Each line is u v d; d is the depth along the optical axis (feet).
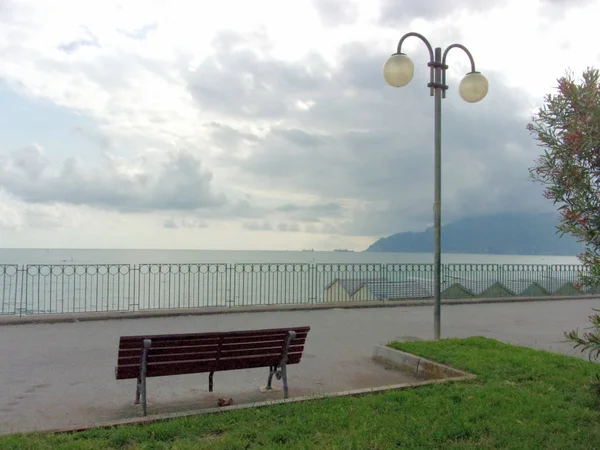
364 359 30.81
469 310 54.85
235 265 55.11
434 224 33.63
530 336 39.50
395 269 61.21
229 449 15.80
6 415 20.31
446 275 63.87
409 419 18.57
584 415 19.08
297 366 28.86
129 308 50.85
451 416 18.92
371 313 50.62
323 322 44.62
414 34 33.76
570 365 26.30
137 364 19.83
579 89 15.28
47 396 22.79
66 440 16.37
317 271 58.85
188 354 20.26
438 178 33.68
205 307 49.44
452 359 27.04
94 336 36.47
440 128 33.91
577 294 69.62
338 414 18.99
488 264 66.80
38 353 31.01
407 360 28.25
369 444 16.43
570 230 15.25
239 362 21.38
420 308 55.47
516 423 18.34
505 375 24.43
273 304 52.90
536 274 69.51
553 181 15.92
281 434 16.99
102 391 23.61
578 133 14.90
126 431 16.97
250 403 20.48
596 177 15.20
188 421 17.98
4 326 40.04
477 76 33.81
